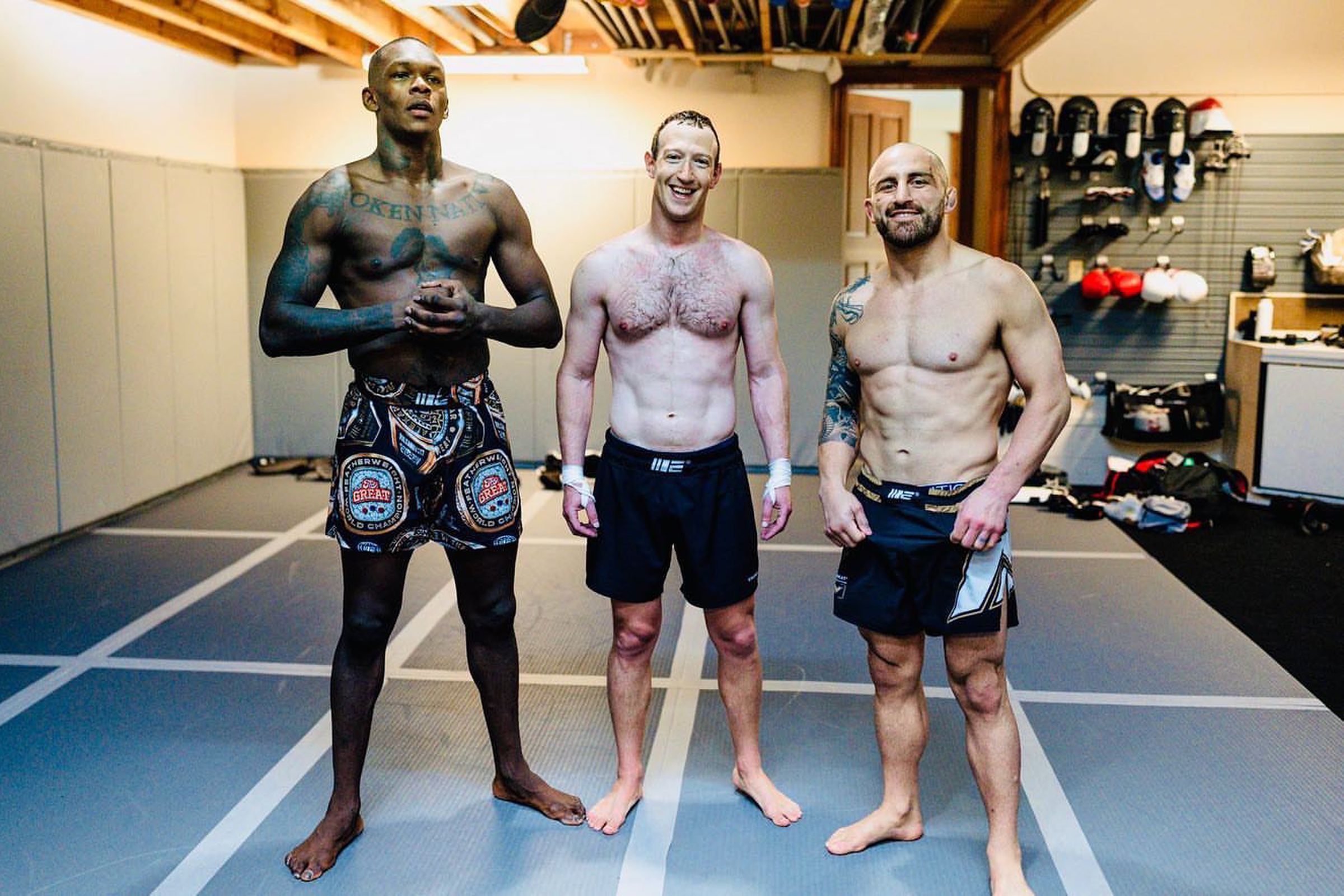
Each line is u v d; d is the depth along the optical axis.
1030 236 7.48
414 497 2.69
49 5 5.58
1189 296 7.20
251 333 7.65
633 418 2.83
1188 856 2.78
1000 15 6.92
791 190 7.35
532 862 2.75
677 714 3.63
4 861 2.74
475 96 7.72
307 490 6.91
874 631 2.69
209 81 7.47
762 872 2.71
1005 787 2.59
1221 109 7.19
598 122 7.68
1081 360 7.53
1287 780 3.17
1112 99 7.41
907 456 2.59
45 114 5.77
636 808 3.01
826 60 7.19
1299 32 7.22
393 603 2.77
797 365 7.49
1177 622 4.53
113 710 3.62
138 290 6.32
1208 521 6.16
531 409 7.64
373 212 2.65
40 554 5.43
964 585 2.54
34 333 5.43
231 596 4.79
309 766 3.25
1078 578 5.14
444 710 3.64
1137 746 3.39
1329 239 7.11
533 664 4.05
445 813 2.99
